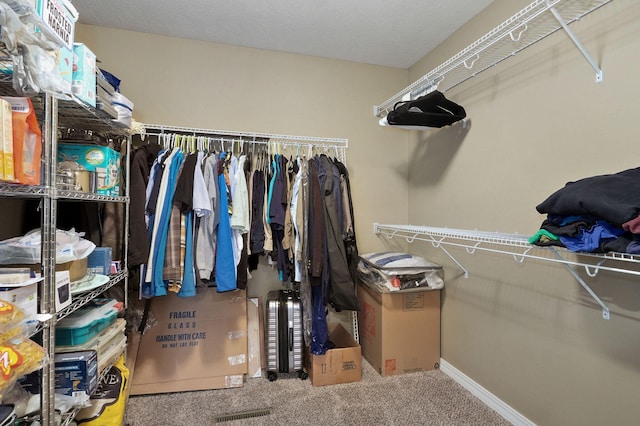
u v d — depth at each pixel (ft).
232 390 6.47
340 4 6.10
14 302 3.05
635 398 3.79
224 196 6.23
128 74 7.13
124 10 6.37
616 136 3.96
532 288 5.15
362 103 8.64
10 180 2.82
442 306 7.36
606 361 4.10
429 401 6.09
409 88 6.76
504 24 4.35
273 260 6.91
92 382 4.15
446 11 6.29
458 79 6.75
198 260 6.07
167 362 6.47
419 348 7.20
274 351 6.80
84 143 5.85
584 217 3.34
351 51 7.98
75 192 4.10
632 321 3.83
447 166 7.29
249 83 7.82
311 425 5.39
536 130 5.07
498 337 5.81
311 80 8.25
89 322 4.43
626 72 3.86
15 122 2.94
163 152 6.30
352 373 6.78
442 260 7.39
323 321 6.79
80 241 4.24
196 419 5.55
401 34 7.17
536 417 5.06
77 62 3.97
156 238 5.84
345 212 7.48
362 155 8.66
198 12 6.41
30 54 3.13
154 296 6.11
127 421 5.47
